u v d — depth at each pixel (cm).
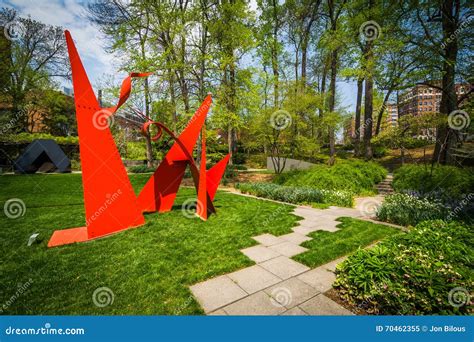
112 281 311
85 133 456
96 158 470
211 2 1401
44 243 438
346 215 694
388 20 1198
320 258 388
